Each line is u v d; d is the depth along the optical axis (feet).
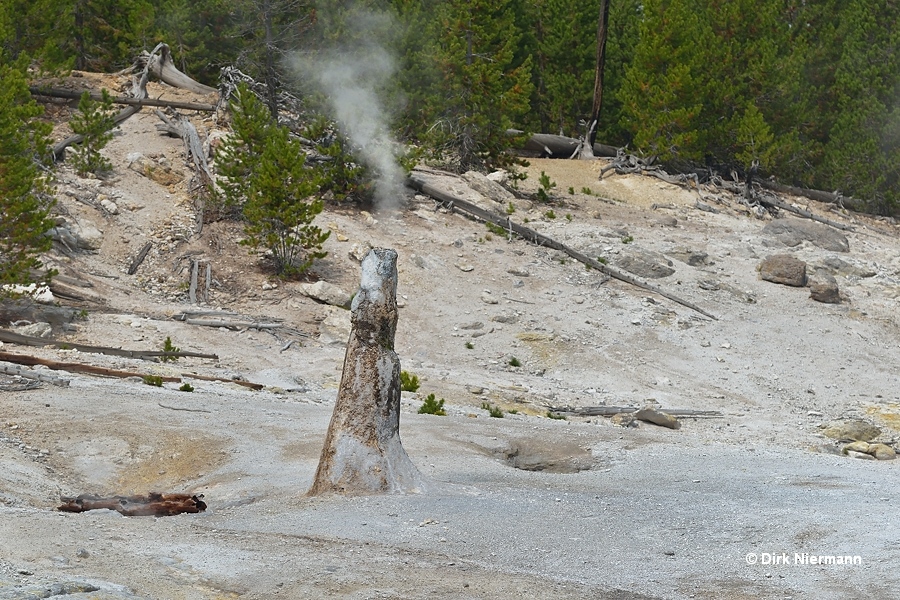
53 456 52.70
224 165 114.62
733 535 38.11
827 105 174.40
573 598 30.66
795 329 112.78
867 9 174.91
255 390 75.51
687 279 122.01
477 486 47.98
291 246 108.27
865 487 50.24
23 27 140.46
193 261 107.55
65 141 125.49
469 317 106.93
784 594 31.19
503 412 80.48
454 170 147.64
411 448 57.72
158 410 61.46
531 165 162.81
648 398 92.43
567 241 128.67
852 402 96.53
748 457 61.26
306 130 130.41
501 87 146.72
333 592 30.19
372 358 46.26
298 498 44.47
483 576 32.58
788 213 159.63
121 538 35.17
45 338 83.66
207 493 46.98
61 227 107.04
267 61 142.51
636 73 162.61
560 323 108.06
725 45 163.94
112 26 165.37
